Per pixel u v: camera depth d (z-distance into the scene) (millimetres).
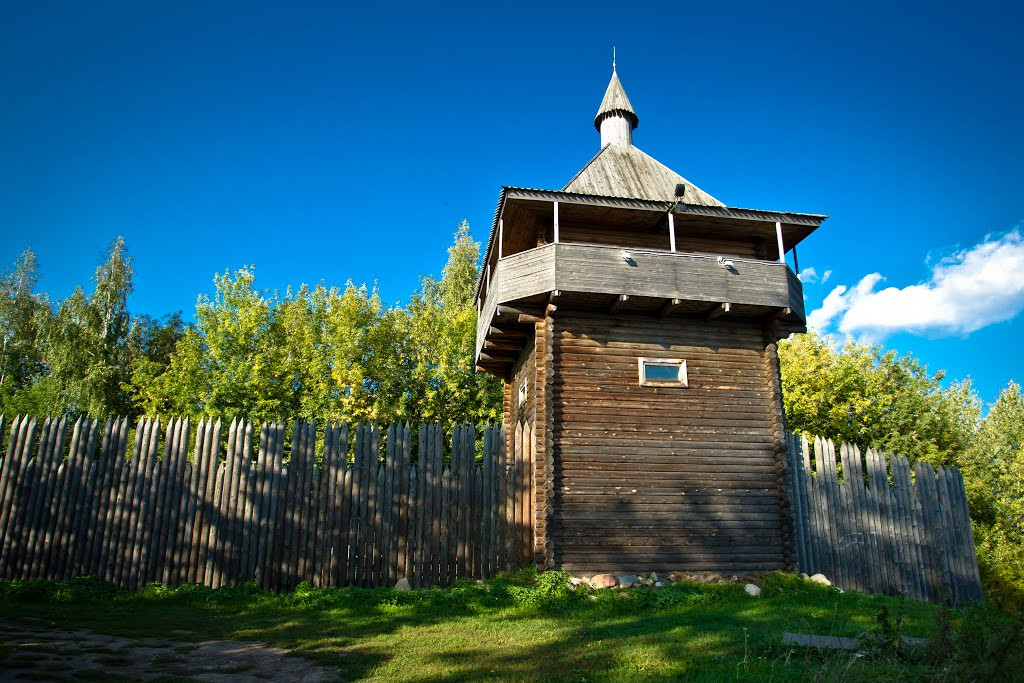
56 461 15578
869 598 15516
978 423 47344
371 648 10430
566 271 16594
